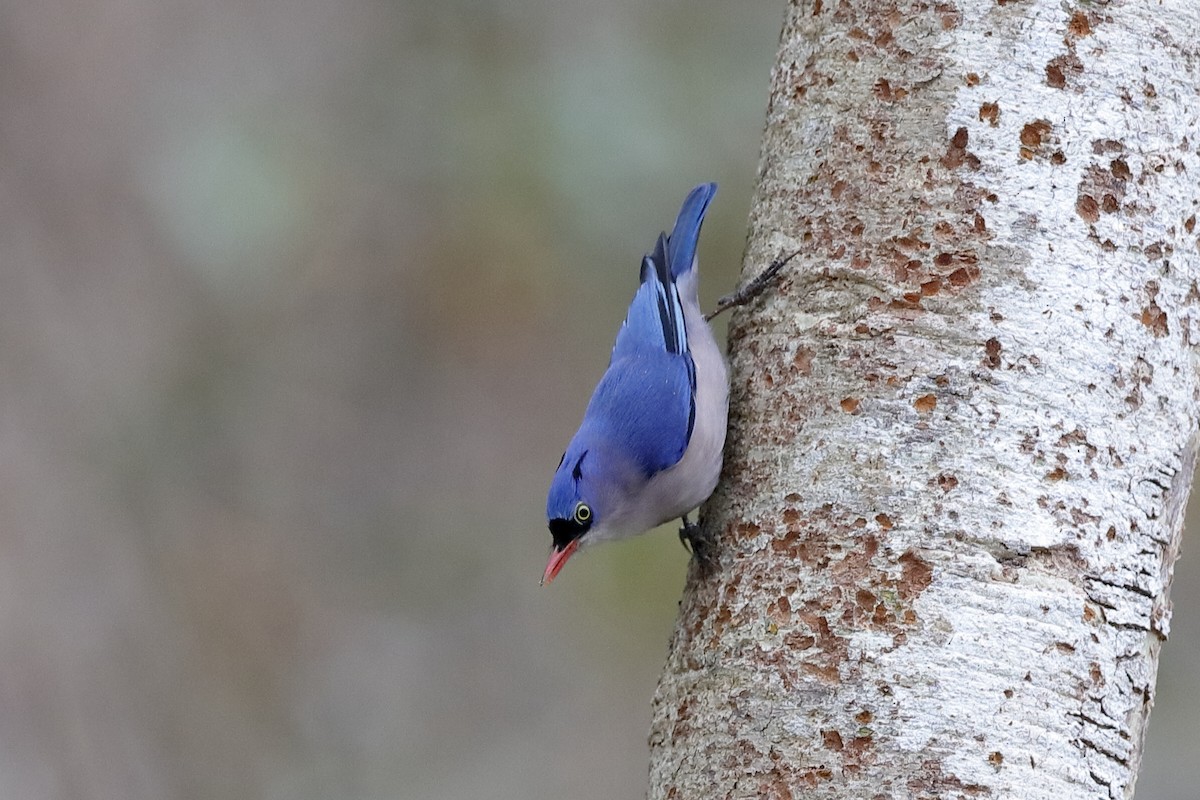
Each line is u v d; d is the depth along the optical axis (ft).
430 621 49.08
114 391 48.52
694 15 43.91
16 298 48.29
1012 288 20.61
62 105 50.03
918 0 21.66
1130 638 20.15
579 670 47.44
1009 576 19.92
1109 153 20.83
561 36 44.52
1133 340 20.63
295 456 49.47
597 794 45.57
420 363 48.80
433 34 45.85
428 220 45.06
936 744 19.40
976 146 21.02
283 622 47.91
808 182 22.52
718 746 20.63
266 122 45.27
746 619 21.09
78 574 46.47
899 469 20.49
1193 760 42.01
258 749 46.26
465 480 50.93
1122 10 21.02
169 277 49.57
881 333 21.12
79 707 45.06
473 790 45.96
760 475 22.13
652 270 28.73
